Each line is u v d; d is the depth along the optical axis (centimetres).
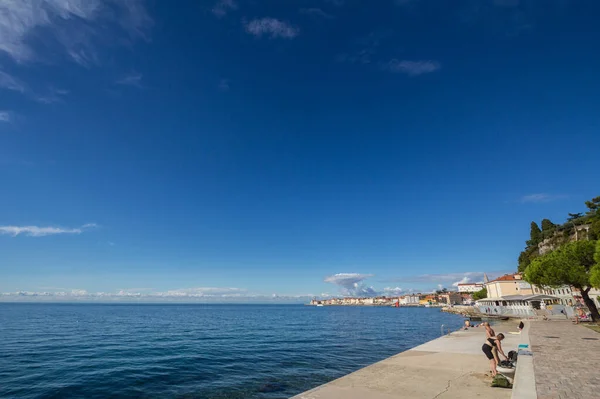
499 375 1190
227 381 1992
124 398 1681
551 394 923
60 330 5497
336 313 15862
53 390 1838
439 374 1389
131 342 4044
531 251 11062
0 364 2566
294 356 2928
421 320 8950
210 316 11556
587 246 3525
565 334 2470
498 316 6303
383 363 1636
